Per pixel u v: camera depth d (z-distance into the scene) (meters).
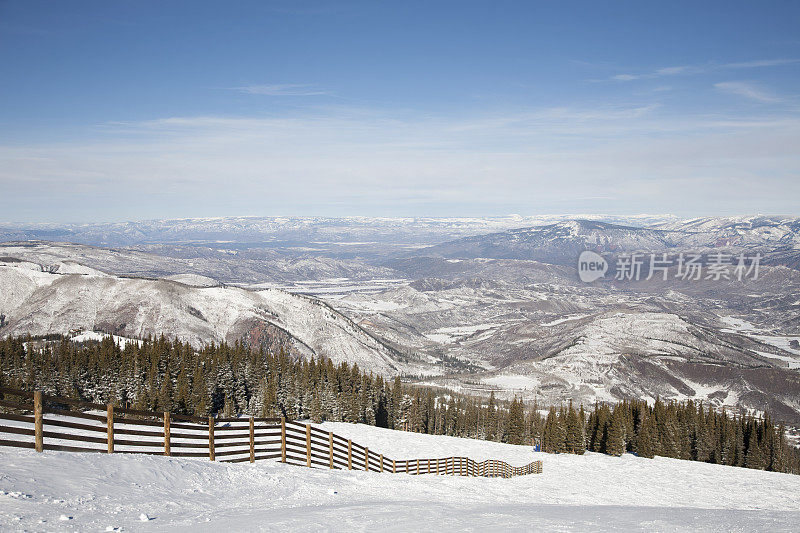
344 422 113.12
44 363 108.31
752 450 104.19
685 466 81.06
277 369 134.62
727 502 51.94
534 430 128.75
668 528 14.73
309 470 25.56
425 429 136.88
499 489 38.62
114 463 17.64
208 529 12.80
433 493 26.50
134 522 12.89
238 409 119.75
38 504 12.70
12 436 45.50
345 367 139.12
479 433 135.12
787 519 17.47
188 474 18.91
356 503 18.98
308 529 13.32
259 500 17.70
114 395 105.06
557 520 16.05
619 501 44.91
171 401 94.38
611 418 104.75
